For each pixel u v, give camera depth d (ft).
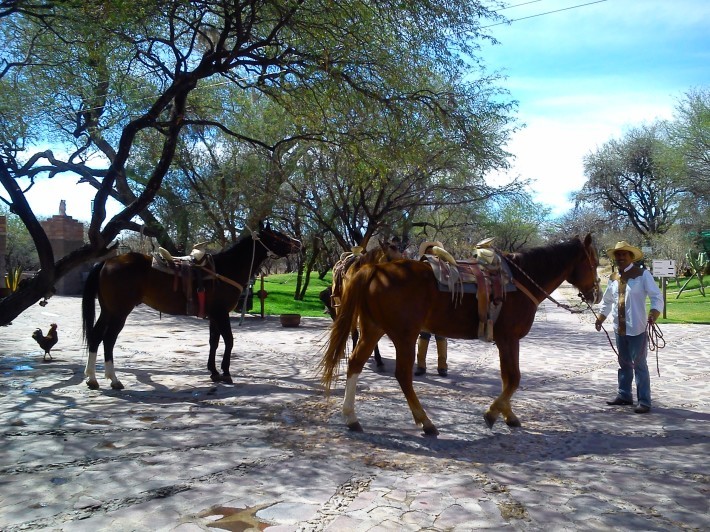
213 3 32.27
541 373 32.73
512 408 24.13
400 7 32.35
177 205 67.92
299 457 17.28
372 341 20.83
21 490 14.34
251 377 29.96
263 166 68.44
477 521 12.85
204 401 24.31
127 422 20.74
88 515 12.96
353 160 39.32
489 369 33.81
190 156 68.33
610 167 168.96
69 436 18.94
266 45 34.12
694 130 110.42
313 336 48.93
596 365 35.68
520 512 13.35
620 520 12.95
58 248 100.42
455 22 34.81
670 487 15.03
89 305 26.71
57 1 28.63
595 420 22.36
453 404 24.76
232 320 64.18
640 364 23.68
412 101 36.47
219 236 72.02
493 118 58.39
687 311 77.97
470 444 19.16
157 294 27.45
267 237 30.27
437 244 22.29
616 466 16.84
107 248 33.83
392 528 12.46
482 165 58.34
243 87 37.55
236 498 14.01
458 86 56.08
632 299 23.97
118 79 41.04
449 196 70.49
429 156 54.80
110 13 28.58
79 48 36.73
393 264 20.76
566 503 13.91
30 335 45.75
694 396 26.73
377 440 19.30
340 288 29.43
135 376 29.58
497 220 87.66
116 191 65.10
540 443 19.34
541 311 84.58
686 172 113.80
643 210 174.70
